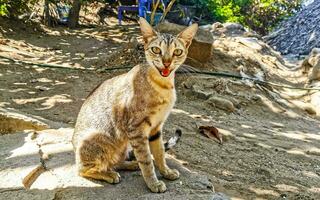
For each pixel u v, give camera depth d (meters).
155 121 0.78
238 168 1.14
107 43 3.00
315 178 1.14
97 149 0.81
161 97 0.77
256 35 3.12
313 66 2.44
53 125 1.21
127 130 0.78
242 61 2.30
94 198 0.76
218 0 4.38
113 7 4.43
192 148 1.23
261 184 1.05
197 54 2.08
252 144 1.36
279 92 2.10
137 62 2.10
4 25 3.12
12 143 1.03
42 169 0.87
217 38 2.80
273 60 2.65
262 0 4.89
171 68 0.76
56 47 2.78
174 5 3.86
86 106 0.86
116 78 0.85
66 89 1.77
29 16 3.46
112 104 0.81
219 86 1.87
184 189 0.80
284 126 1.66
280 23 4.38
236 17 4.49
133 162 0.88
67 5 3.81
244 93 1.90
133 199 0.76
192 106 1.68
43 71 2.06
